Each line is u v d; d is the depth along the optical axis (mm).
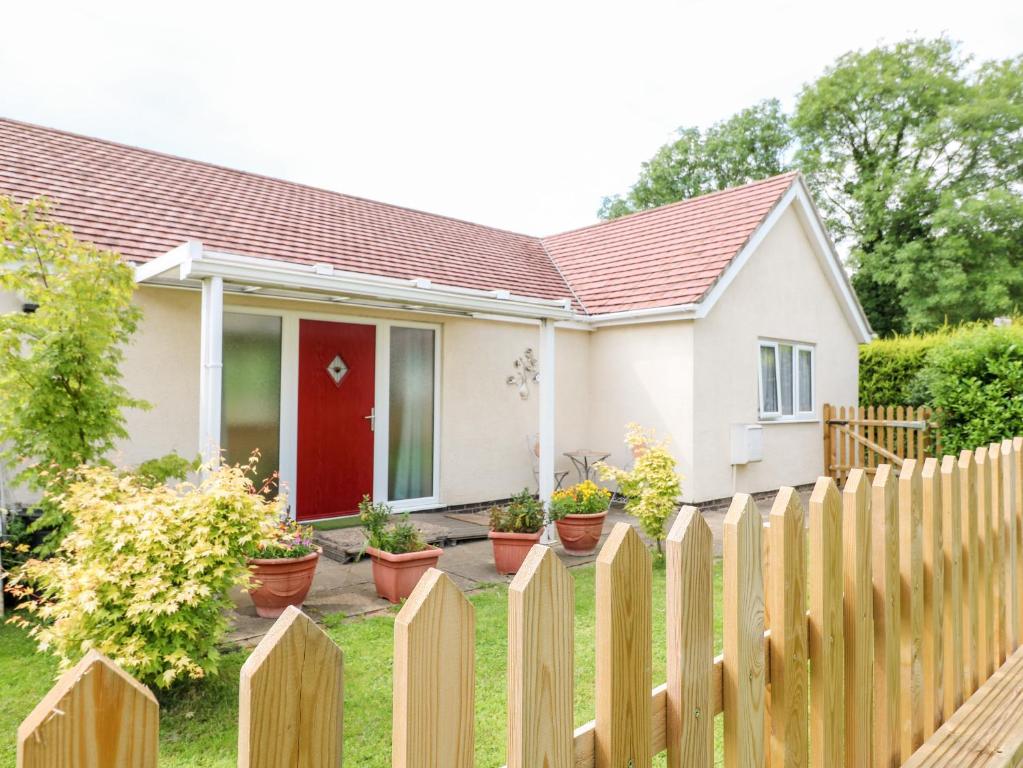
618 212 31125
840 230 24547
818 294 11820
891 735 2002
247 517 3402
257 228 8234
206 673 3449
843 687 1857
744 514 1541
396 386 8656
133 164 8844
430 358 8977
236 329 7312
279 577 4531
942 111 21219
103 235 6598
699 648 1422
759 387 10422
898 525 2111
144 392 6508
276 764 833
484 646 4070
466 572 5891
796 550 1707
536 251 13023
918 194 21422
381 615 4672
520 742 1072
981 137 20938
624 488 6359
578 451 9758
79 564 3145
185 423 6773
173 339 6703
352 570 5926
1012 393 8727
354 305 7906
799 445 11273
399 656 954
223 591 3496
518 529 5812
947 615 2361
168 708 3215
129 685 754
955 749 2076
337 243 8797
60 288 4512
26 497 5621
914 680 2129
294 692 857
